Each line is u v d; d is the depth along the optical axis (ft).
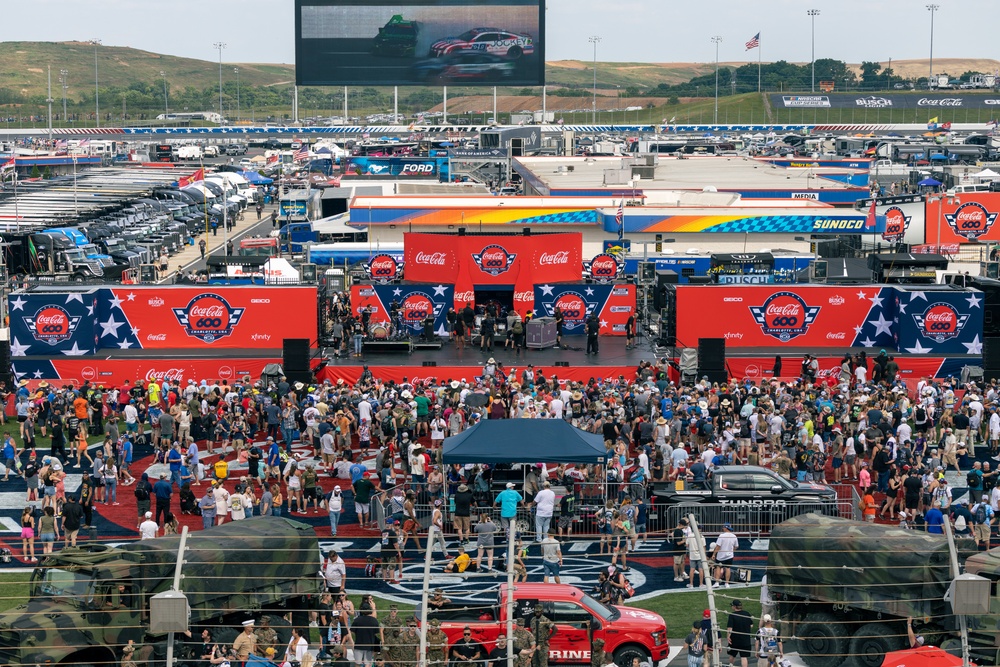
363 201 446.19
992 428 241.55
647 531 191.42
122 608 130.00
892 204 465.47
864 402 235.81
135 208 592.60
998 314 309.83
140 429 258.37
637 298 352.28
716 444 229.04
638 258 381.60
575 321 334.44
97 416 263.70
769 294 310.45
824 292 309.83
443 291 332.80
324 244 435.12
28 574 173.27
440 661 121.60
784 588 140.56
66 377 296.51
